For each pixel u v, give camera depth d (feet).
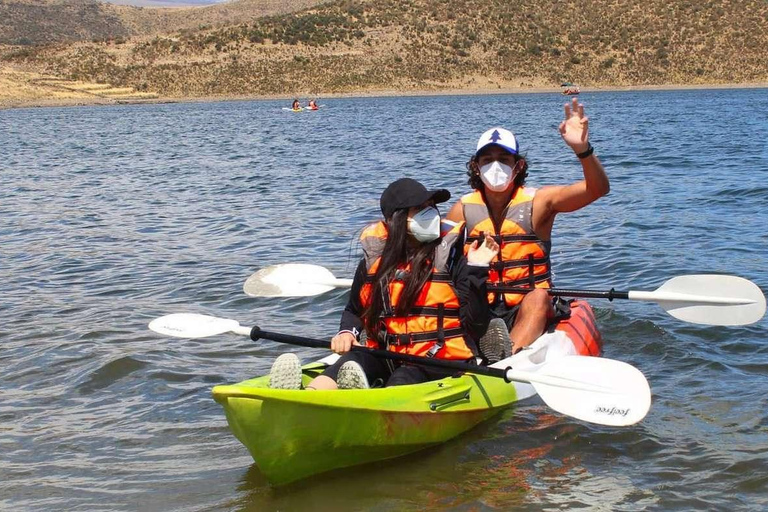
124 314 25.68
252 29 346.95
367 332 16.37
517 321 19.27
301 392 14.01
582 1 355.56
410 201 15.21
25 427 17.26
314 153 83.71
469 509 13.48
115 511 13.76
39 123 169.78
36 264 33.53
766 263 29.12
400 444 15.43
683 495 13.73
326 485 14.53
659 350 20.90
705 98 217.77
